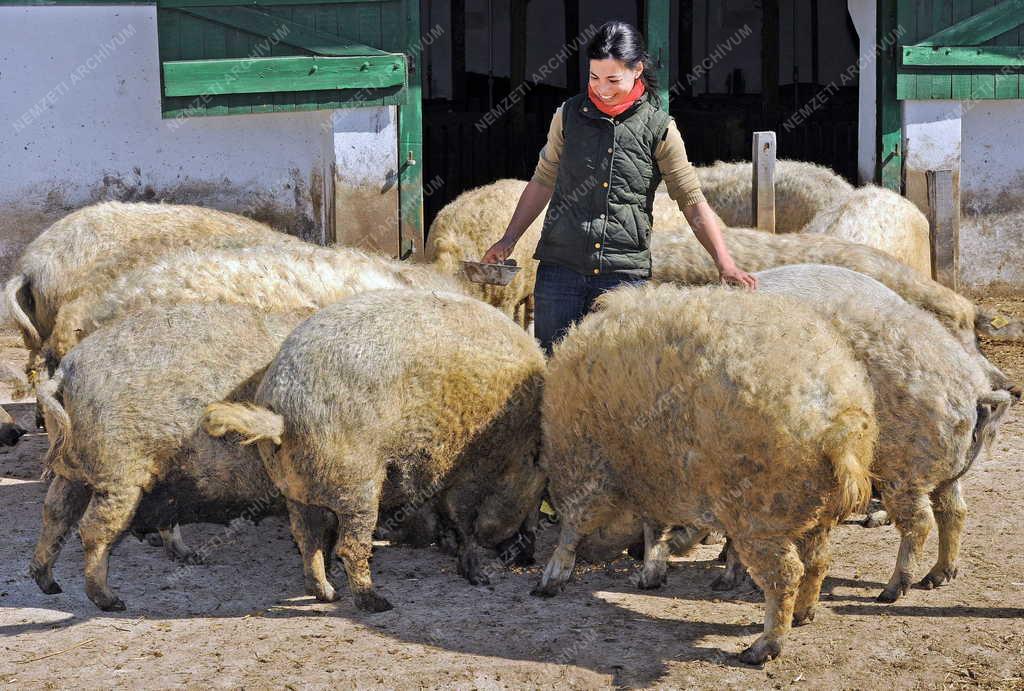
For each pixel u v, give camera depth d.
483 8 24.27
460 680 5.30
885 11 13.81
